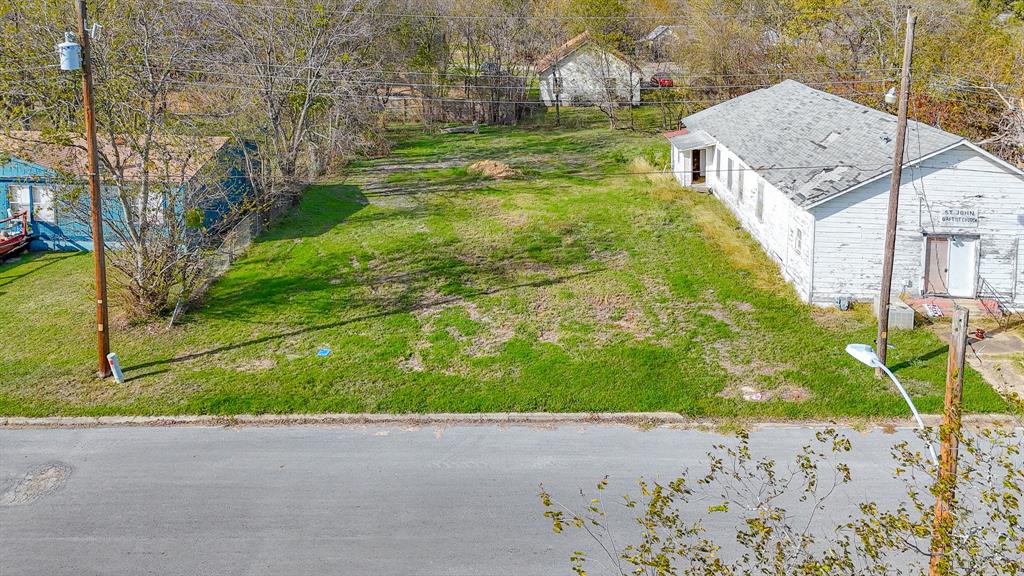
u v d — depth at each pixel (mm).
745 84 42531
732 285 22047
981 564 7227
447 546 11547
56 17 20062
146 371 17547
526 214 29484
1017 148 26766
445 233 27453
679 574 10758
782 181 22562
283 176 30172
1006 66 29828
